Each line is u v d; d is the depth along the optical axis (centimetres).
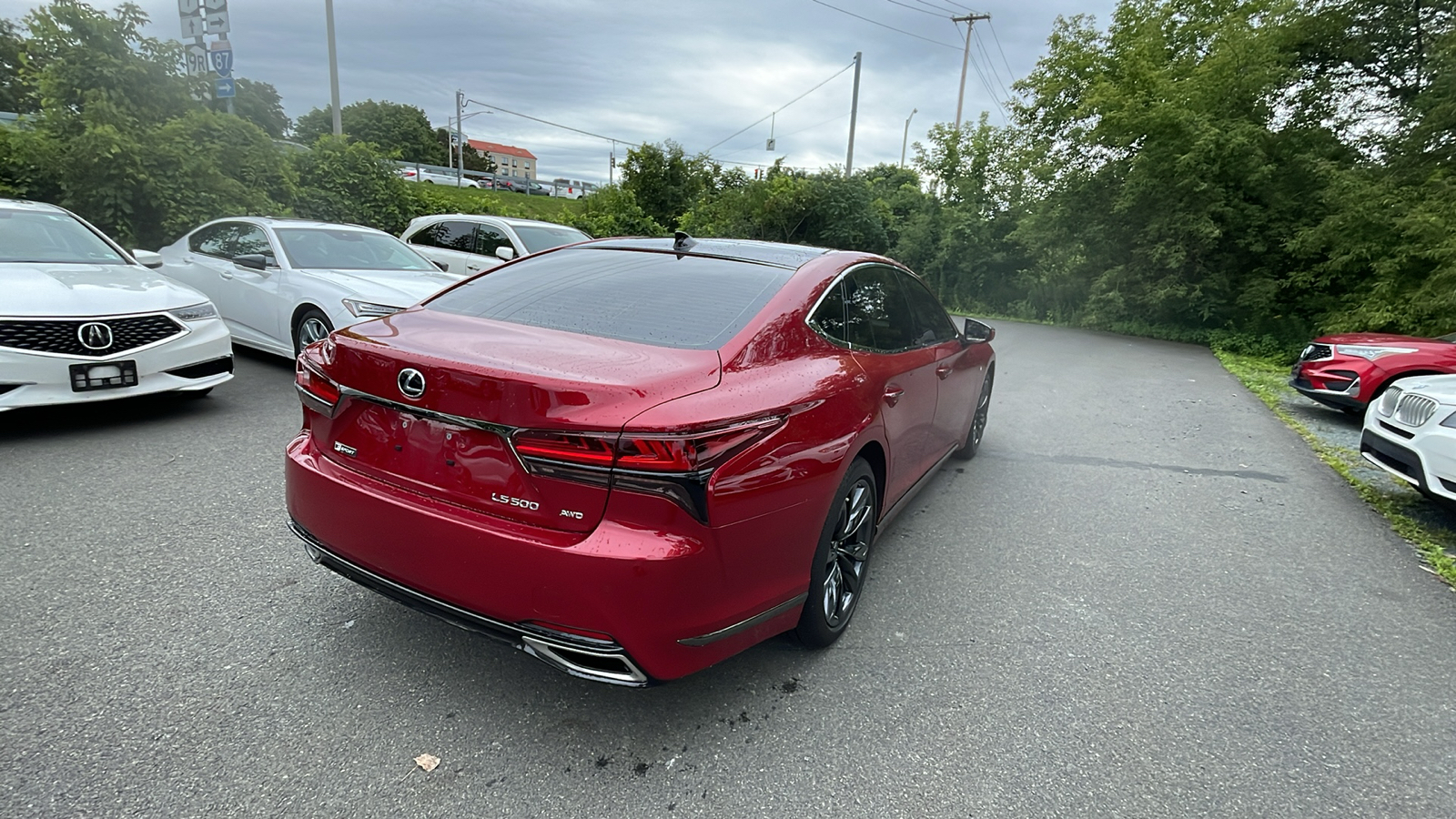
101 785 200
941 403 414
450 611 223
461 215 1068
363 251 757
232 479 423
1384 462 482
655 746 231
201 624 278
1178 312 1658
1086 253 1839
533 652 216
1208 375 1105
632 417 201
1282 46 1529
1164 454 616
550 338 246
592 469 202
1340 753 245
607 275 306
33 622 271
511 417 206
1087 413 773
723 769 223
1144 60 1636
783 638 297
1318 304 1424
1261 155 1470
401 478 233
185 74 1145
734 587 224
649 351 236
